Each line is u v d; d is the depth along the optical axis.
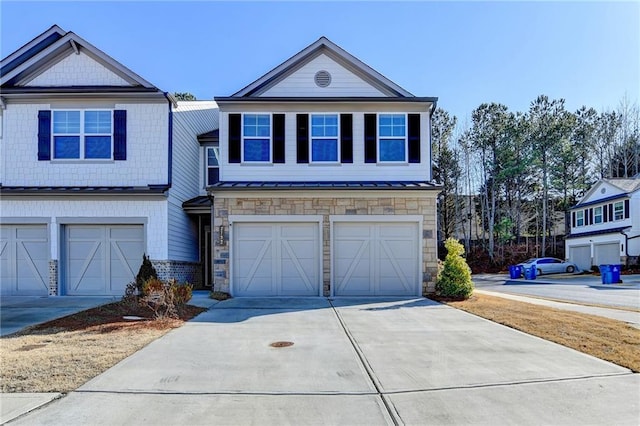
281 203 14.01
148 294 10.19
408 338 7.74
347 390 5.05
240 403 4.67
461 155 43.19
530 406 4.58
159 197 13.97
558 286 21.38
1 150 14.20
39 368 5.80
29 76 14.64
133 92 14.15
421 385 5.21
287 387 5.16
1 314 10.20
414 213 14.05
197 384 5.25
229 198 13.98
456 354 6.63
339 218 13.99
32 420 4.21
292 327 8.74
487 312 10.52
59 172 14.23
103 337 7.71
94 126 14.32
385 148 14.73
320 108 14.73
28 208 13.98
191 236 16.78
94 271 14.08
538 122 39.28
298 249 14.03
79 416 4.31
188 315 10.02
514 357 6.44
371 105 14.73
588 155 41.22
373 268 14.03
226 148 14.57
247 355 6.58
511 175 39.41
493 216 40.69
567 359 6.32
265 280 13.95
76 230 14.15
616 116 41.66
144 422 4.19
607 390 5.04
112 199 14.01
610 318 9.91
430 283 13.93
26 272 13.98
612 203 30.39
